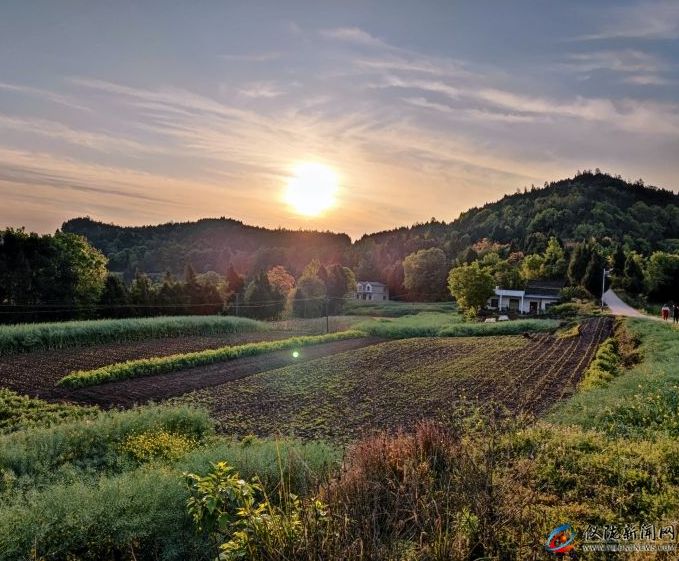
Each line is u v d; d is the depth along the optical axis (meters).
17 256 49.72
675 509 5.64
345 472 6.51
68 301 52.91
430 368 26.70
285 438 13.98
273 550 4.34
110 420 13.77
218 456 9.38
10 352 30.72
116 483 7.90
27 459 11.02
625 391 13.73
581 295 66.69
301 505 5.28
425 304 92.38
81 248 57.06
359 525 4.74
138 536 6.59
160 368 25.58
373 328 46.62
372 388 21.59
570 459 7.41
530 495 5.72
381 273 117.50
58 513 6.87
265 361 29.59
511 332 44.72
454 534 4.82
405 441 7.53
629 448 7.88
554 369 25.52
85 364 27.31
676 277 62.81
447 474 6.12
